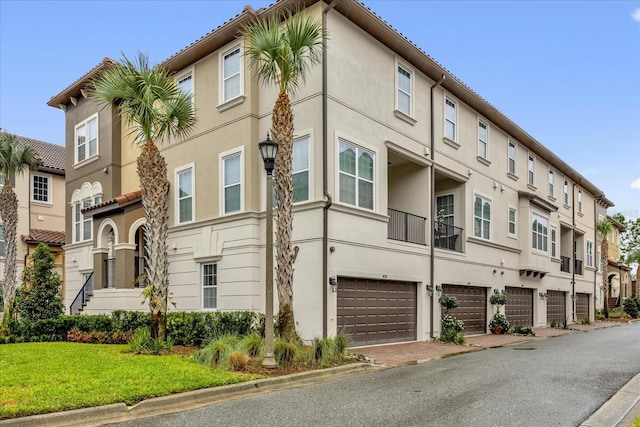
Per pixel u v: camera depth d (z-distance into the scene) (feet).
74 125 74.49
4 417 20.56
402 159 56.90
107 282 62.90
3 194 60.85
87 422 21.63
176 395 25.26
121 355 37.24
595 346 53.42
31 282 55.52
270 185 34.65
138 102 40.06
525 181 84.38
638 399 26.73
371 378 32.96
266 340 33.17
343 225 46.34
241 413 23.39
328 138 45.44
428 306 56.75
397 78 55.01
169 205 58.59
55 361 33.83
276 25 38.68
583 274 109.50
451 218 66.85
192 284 54.85
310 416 22.86
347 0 46.24
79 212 72.33
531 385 30.32
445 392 28.25
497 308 71.31
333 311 44.39
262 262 49.65
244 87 51.31
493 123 74.74
